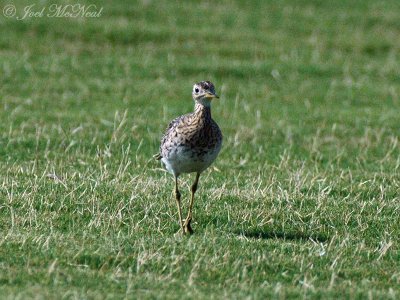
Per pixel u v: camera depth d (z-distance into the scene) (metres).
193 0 46.41
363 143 28.86
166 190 21.19
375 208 20.66
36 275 15.40
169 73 37.12
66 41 39.78
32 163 23.69
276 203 20.52
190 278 15.56
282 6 46.94
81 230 18.16
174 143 18.09
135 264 16.30
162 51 39.69
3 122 28.61
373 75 38.94
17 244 16.80
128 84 35.38
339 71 38.97
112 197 20.12
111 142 26.12
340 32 44.03
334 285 15.83
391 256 17.67
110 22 41.94
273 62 39.28
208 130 18.08
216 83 36.59
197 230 18.94
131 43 40.38
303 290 15.45
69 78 35.50
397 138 29.34
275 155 26.83
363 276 16.59
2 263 15.89
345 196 21.75
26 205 19.33
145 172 23.23
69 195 19.97
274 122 31.25
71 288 14.92
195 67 37.75
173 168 18.58
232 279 15.84
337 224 19.61
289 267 16.58
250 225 19.27
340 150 27.80
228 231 18.84
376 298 15.23
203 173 23.64
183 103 33.47
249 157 26.36
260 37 42.25
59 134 27.20
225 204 20.23
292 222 19.55
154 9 44.41
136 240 17.47
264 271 16.33
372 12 46.91
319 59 40.28
